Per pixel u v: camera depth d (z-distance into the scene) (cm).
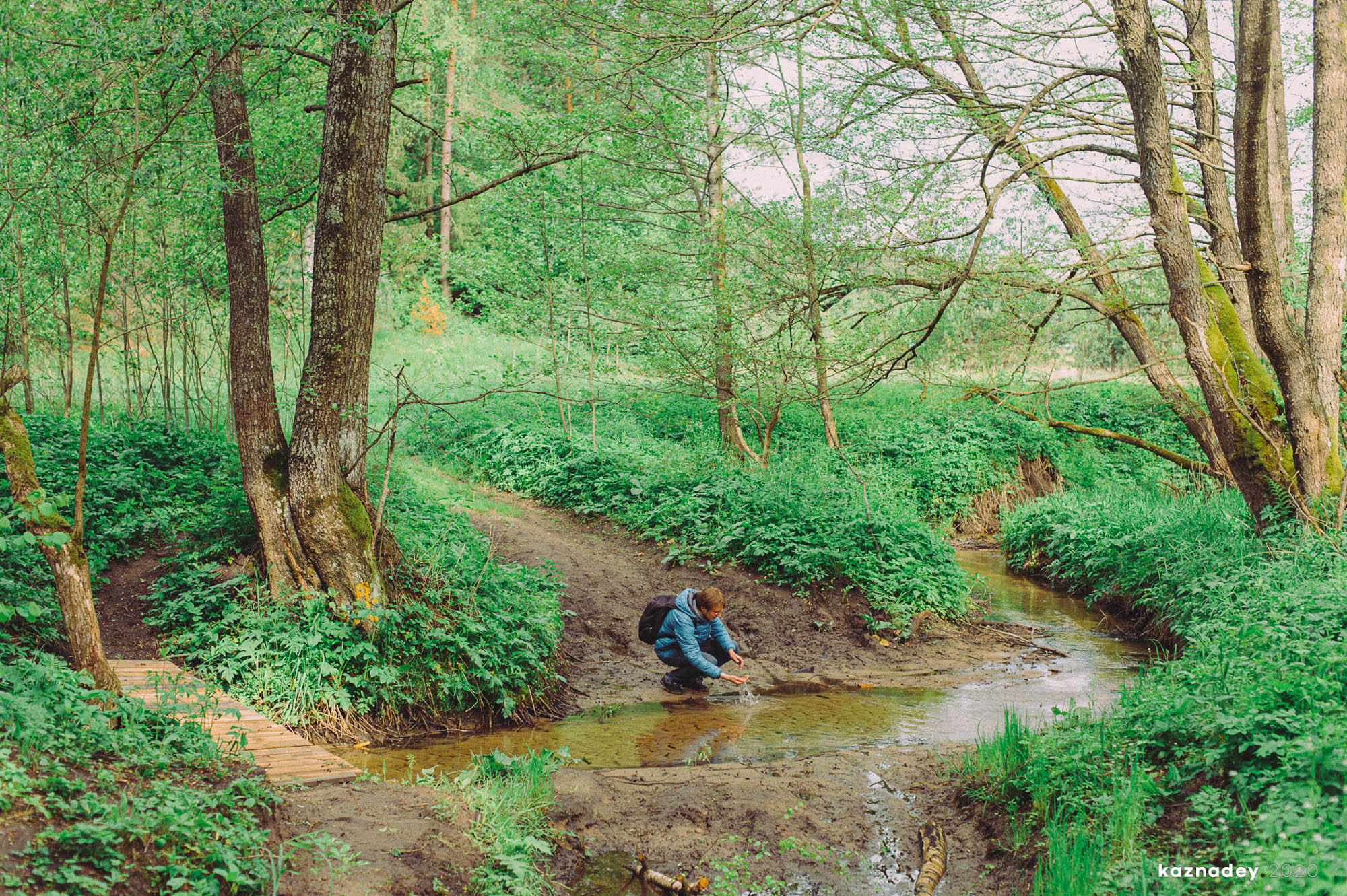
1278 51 1308
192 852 379
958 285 1040
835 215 1225
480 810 511
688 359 1511
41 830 348
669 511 1270
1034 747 537
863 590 1100
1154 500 1491
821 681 918
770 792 576
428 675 766
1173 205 980
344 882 400
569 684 888
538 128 1113
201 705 580
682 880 473
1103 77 1080
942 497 1828
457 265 1755
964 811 543
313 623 744
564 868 490
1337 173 1003
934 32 1155
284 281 1669
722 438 1585
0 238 1057
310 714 698
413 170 3042
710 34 1093
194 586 812
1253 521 1047
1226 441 1047
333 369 798
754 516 1197
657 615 889
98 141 703
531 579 970
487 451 1602
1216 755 436
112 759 435
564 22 1302
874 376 1366
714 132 1511
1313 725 412
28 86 648
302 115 1095
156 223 1125
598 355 1750
